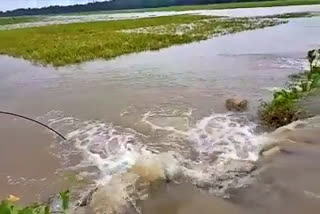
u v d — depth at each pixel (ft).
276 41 76.59
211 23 127.24
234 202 16.48
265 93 35.96
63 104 35.78
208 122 28.07
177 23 134.10
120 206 16.24
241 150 22.45
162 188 17.74
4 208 11.82
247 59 56.54
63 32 113.91
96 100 36.60
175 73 48.52
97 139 25.82
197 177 18.81
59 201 17.69
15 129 28.58
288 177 17.84
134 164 19.95
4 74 54.49
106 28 122.11
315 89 30.55
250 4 328.49
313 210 15.30
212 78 44.24
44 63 62.49
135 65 56.13
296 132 22.63
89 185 19.26
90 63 60.08
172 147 23.63
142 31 106.22
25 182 20.01
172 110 31.86
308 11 171.32
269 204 16.03
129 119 29.94
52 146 24.85
